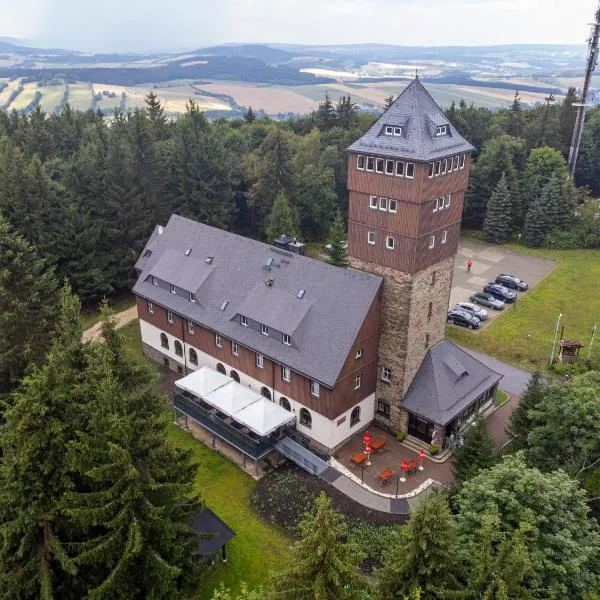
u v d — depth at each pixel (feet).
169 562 86.74
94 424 80.64
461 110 378.73
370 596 77.00
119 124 286.87
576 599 77.56
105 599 80.38
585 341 197.47
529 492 82.89
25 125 308.81
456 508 106.22
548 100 376.27
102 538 82.02
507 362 187.11
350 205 138.21
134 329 204.23
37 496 81.51
